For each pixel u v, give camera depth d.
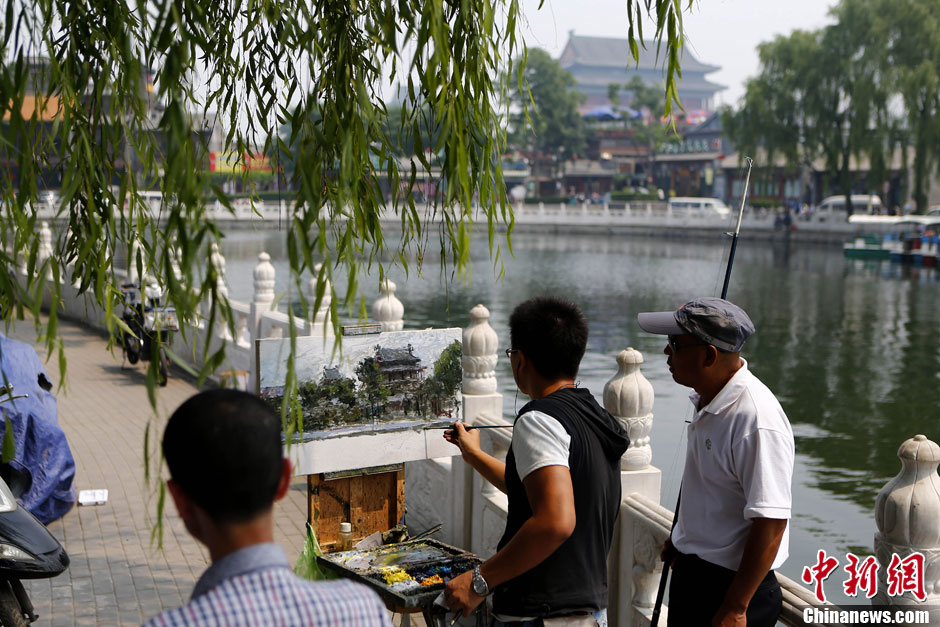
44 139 2.30
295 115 2.33
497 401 5.73
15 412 6.50
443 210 2.43
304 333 9.62
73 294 17.73
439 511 5.99
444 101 2.22
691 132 97.69
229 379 10.80
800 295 33.16
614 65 163.00
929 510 2.64
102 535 6.62
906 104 48.53
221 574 1.42
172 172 1.70
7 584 4.65
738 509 2.68
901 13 49.25
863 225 54.34
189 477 1.45
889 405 16.27
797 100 54.66
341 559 3.63
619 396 4.12
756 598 2.74
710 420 2.69
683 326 2.70
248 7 2.45
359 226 2.47
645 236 69.00
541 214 72.94
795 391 17.50
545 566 2.65
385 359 4.24
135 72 2.00
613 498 2.73
